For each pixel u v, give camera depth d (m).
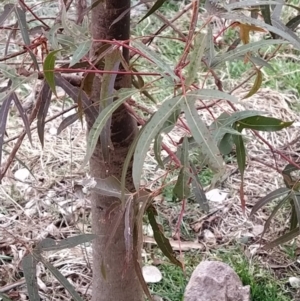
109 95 0.68
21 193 1.72
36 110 0.79
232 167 1.79
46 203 1.68
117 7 0.84
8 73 0.69
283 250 1.51
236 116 0.72
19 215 1.65
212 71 0.71
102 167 0.96
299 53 2.34
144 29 2.38
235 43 0.94
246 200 1.70
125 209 0.73
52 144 1.92
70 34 0.69
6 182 1.76
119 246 1.04
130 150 0.65
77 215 1.64
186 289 1.25
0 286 1.41
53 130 1.96
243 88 2.16
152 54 0.64
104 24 0.85
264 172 1.79
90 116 0.80
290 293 1.40
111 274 1.08
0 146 0.71
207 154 0.56
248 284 1.40
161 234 0.84
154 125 0.57
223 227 1.62
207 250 1.54
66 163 1.84
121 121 0.91
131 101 0.92
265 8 0.83
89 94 0.79
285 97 2.14
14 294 1.37
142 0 0.84
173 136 1.86
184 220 1.63
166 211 1.65
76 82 0.82
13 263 1.46
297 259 1.49
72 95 0.78
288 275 1.45
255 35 2.24
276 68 2.24
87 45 0.67
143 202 0.74
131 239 0.74
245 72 2.21
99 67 0.82
